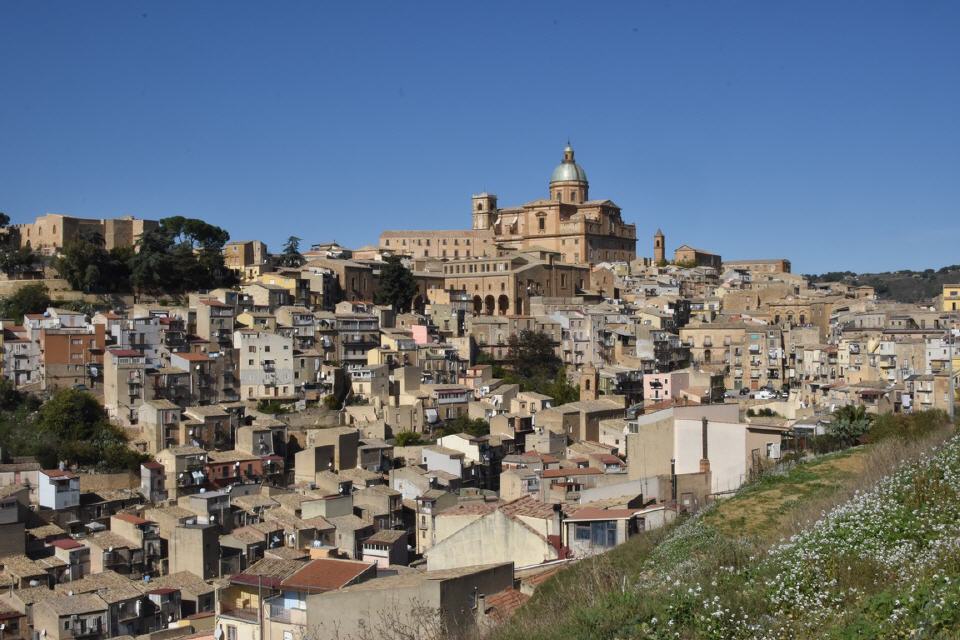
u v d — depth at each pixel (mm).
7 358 185375
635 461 85312
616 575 52344
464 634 46781
